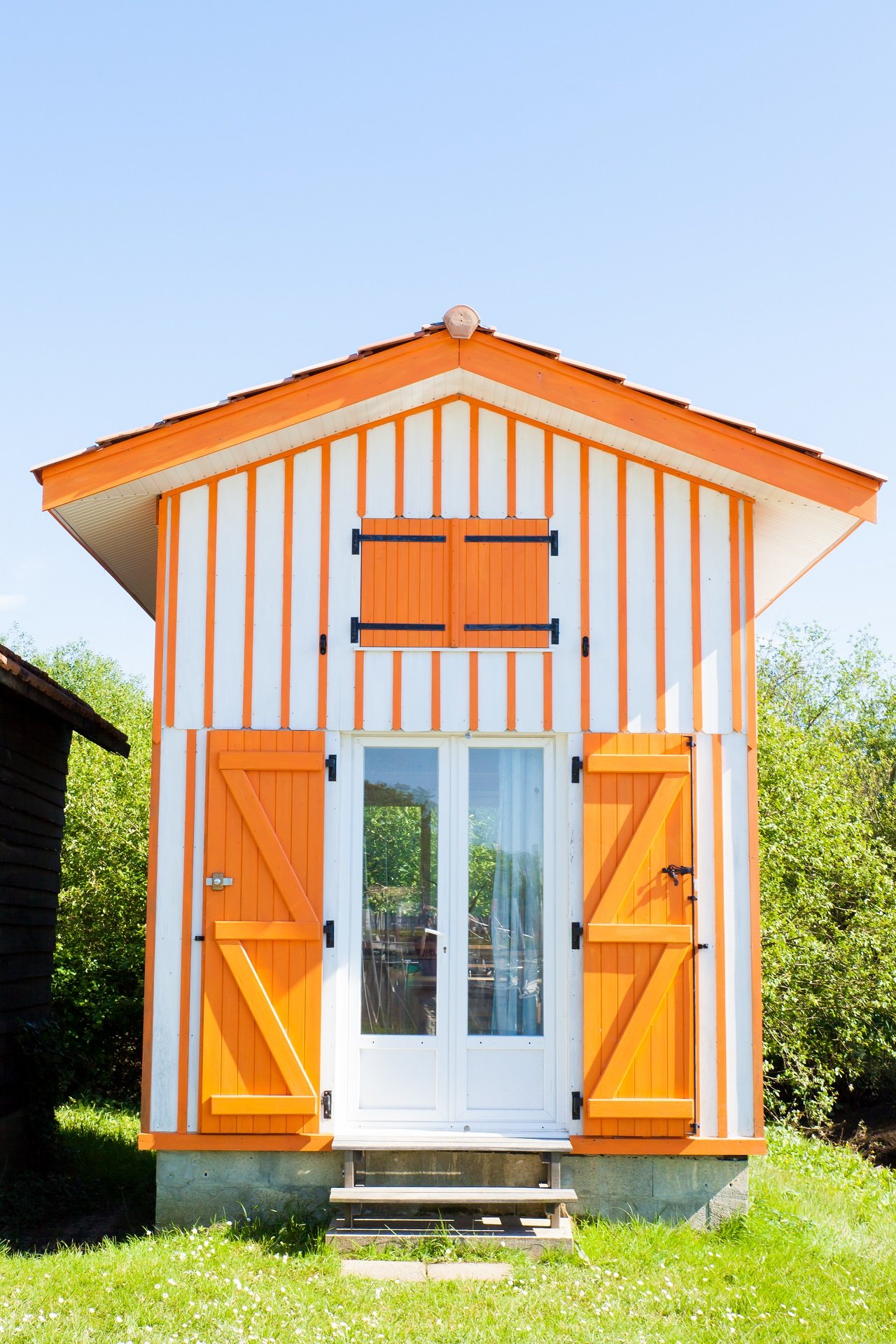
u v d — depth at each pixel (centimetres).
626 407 634
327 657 654
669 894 632
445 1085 631
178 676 651
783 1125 1384
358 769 655
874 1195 856
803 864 1480
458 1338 467
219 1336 462
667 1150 614
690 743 647
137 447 630
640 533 668
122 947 1356
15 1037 773
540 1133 623
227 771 638
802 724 2377
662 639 661
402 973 641
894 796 2202
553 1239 566
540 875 652
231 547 661
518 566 662
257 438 633
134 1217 660
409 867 650
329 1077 621
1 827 750
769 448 635
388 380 632
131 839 1502
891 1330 494
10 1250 583
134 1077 1220
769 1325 491
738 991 632
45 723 852
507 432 673
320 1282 524
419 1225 588
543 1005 642
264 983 623
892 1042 1534
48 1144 785
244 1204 611
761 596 870
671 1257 567
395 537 664
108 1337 455
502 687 654
